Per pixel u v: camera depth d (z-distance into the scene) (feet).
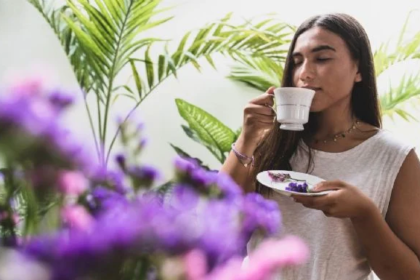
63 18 4.90
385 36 5.22
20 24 5.54
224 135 5.22
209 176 1.03
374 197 2.41
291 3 5.44
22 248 0.70
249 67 5.48
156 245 0.74
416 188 2.40
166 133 5.71
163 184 1.11
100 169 0.98
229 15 5.12
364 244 2.24
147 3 4.64
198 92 5.68
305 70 2.48
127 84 5.72
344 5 5.33
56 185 0.86
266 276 0.72
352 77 2.60
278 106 2.36
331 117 2.71
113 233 0.69
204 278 0.74
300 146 2.82
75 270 0.64
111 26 4.75
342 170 2.58
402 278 2.22
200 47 5.14
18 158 0.80
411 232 2.37
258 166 2.76
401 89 5.04
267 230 0.99
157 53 5.65
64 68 5.48
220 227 0.85
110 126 5.57
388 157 2.48
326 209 2.09
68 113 0.89
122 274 0.72
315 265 2.39
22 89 0.83
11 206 0.89
